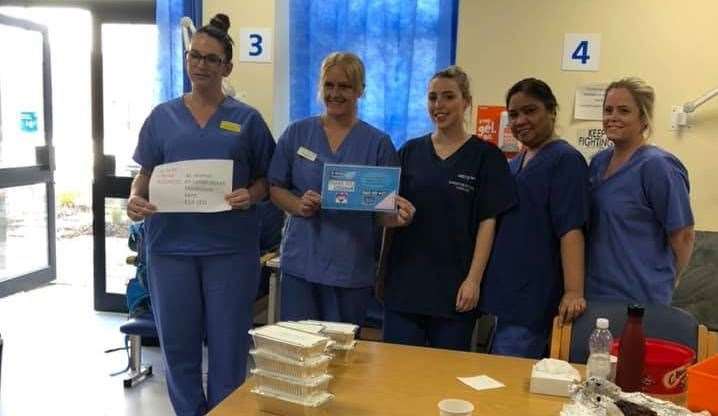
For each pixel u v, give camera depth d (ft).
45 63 15.65
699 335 5.55
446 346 7.20
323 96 7.08
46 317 13.92
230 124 7.22
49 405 9.47
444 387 4.78
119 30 13.43
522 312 6.98
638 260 6.73
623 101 6.70
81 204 21.74
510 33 9.55
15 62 15.38
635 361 4.38
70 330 13.06
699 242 9.14
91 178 14.28
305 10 11.00
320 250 7.13
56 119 16.76
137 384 10.37
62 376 10.61
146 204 6.93
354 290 7.25
